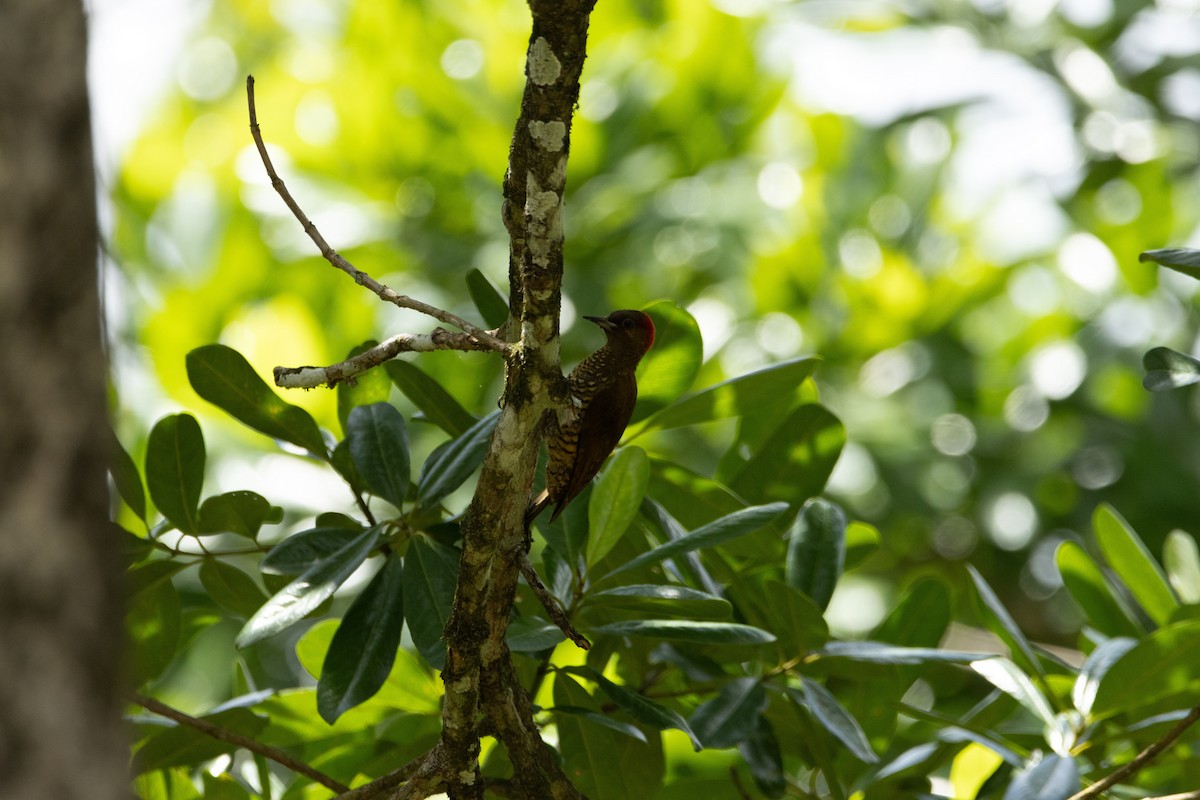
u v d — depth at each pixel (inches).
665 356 134.4
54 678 87.9
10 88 92.6
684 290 177.5
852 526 140.5
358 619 130.6
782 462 138.1
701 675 134.8
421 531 131.5
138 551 132.4
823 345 180.5
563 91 121.9
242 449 160.1
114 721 91.3
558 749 136.3
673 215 178.9
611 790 133.9
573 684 133.3
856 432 177.9
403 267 177.3
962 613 178.7
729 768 140.5
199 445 132.5
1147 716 136.6
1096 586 141.0
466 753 127.2
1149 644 133.2
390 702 136.0
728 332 172.4
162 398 162.1
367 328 171.6
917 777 136.8
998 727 140.0
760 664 136.0
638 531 134.0
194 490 132.6
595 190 180.7
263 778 136.1
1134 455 183.2
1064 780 131.0
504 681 128.3
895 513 175.5
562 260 123.0
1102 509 140.3
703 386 171.3
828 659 134.6
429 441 163.3
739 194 182.9
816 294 181.2
